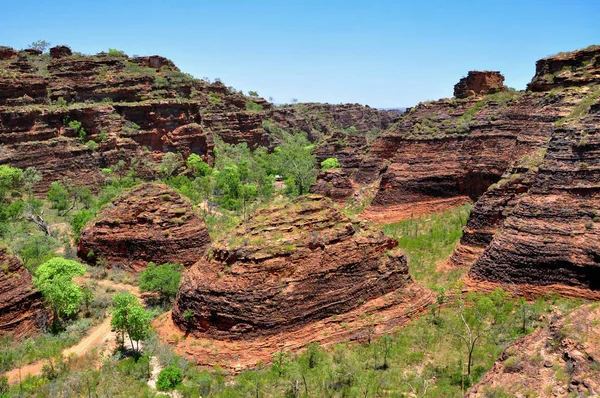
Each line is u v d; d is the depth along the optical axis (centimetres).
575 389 2275
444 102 8344
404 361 3500
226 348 3516
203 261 3872
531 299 4044
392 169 7369
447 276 4791
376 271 3997
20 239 6469
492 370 2692
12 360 3653
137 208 5659
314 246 3794
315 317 3700
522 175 4959
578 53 6706
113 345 3922
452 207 6925
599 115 4416
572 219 4106
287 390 3197
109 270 5519
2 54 12025
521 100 6925
